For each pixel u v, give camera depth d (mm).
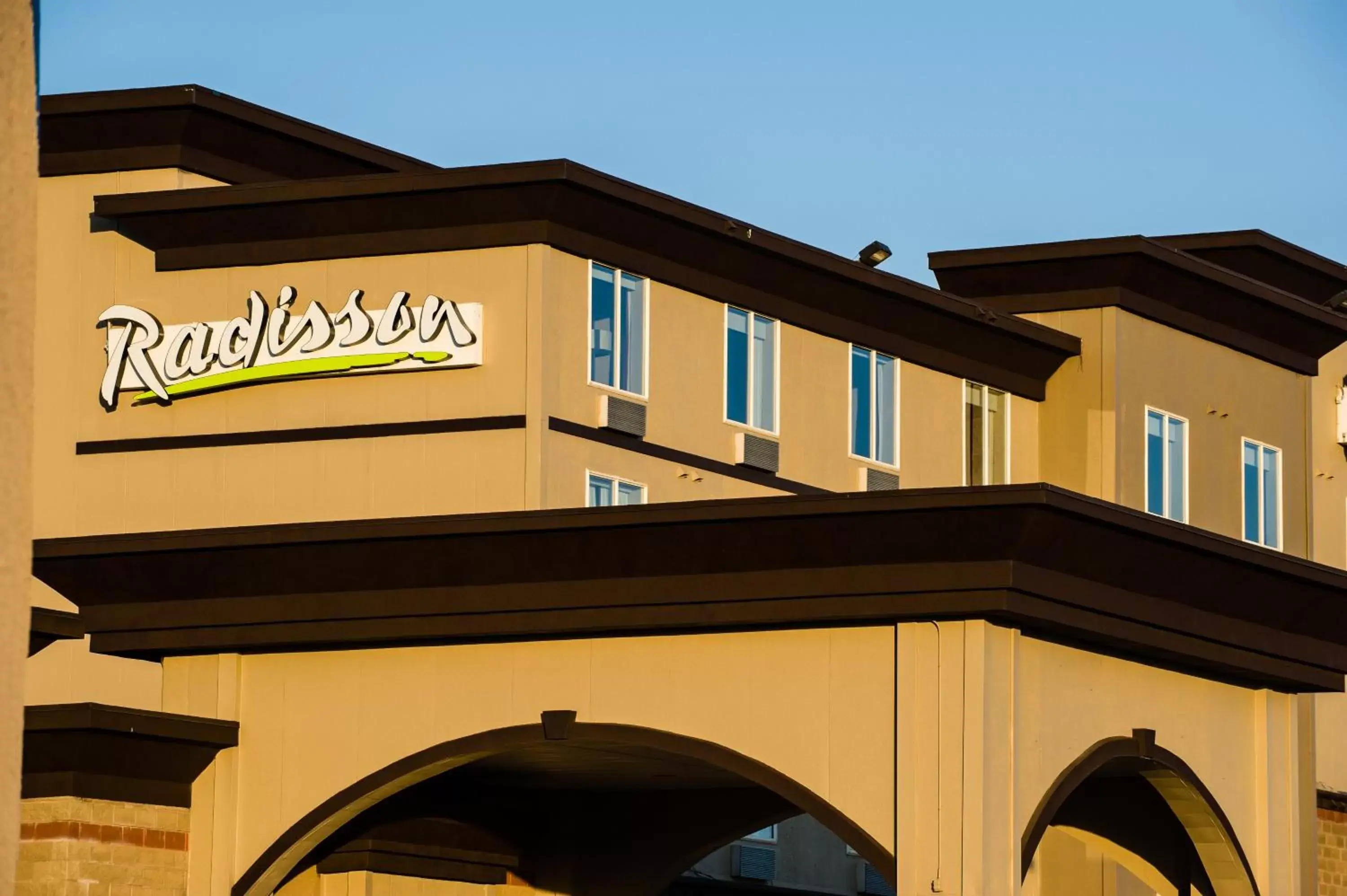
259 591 31719
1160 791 32125
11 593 5535
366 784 31125
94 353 38344
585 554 29219
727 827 38438
